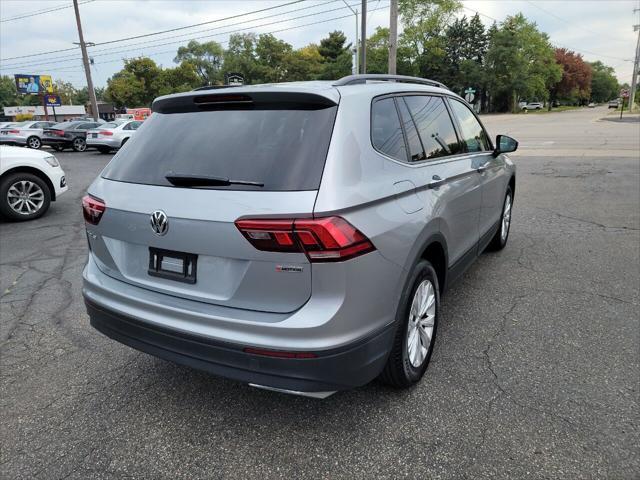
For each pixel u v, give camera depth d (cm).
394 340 250
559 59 10481
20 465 234
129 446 245
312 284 206
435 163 307
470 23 7550
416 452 234
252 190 212
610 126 2870
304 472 225
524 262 507
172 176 230
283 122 234
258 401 280
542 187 949
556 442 237
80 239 657
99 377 310
